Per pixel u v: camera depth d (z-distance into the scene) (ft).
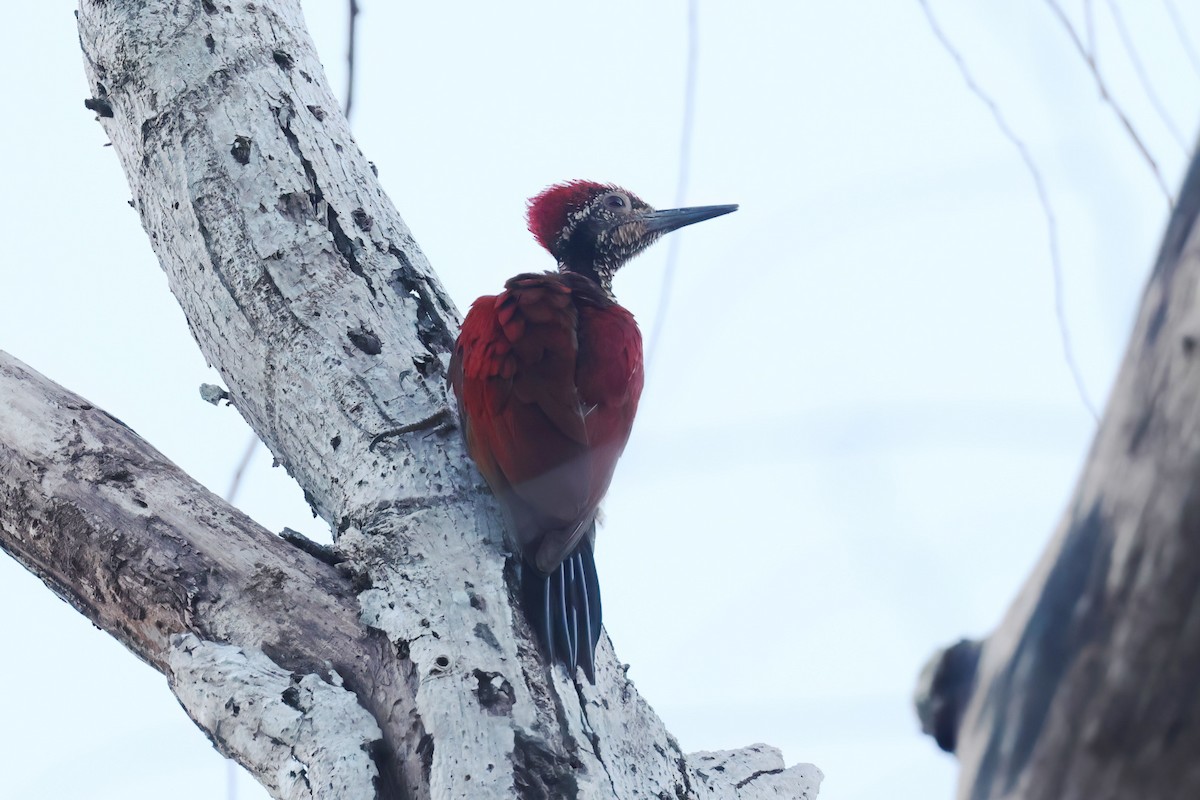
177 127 32.17
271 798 24.26
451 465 28.99
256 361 30.50
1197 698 11.75
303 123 32.63
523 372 29.71
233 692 24.39
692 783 25.99
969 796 13.44
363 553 26.66
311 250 31.04
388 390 29.63
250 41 33.32
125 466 27.30
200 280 31.40
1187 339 11.41
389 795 23.85
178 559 26.14
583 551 30.37
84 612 27.30
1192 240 11.51
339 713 24.12
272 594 25.88
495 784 22.93
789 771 29.58
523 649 25.14
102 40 33.63
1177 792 11.97
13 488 27.30
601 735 24.62
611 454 30.96
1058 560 12.73
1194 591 11.60
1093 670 12.23
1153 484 11.74
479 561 26.71
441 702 23.97
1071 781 12.44
